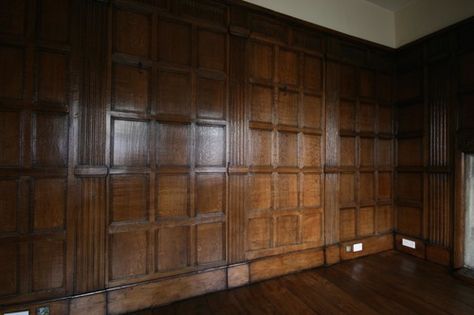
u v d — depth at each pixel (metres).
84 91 1.84
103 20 1.90
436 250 2.80
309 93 2.73
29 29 1.72
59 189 1.78
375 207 3.15
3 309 1.63
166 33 2.10
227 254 2.28
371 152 3.14
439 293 2.20
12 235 1.67
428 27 2.95
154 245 2.03
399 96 3.26
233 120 2.33
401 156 3.22
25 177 1.70
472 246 2.61
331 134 2.83
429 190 2.91
